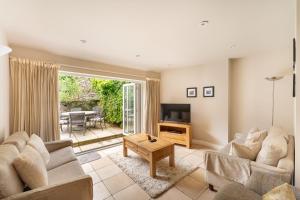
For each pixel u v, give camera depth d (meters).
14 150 1.63
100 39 2.48
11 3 1.54
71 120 5.22
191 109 4.41
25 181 1.39
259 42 2.67
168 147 2.79
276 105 3.23
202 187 2.24
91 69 3.72
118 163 2.99
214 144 3.95
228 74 3.71
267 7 1.64
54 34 2.29
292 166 1.53
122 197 2.03
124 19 1.88
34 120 2.83
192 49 3.01
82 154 3.52
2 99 2.16
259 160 1.77
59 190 1.31
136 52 3.15
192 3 1.57
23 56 2.77
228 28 2.13
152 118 4.93
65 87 6.85
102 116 6.87
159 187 2.21
